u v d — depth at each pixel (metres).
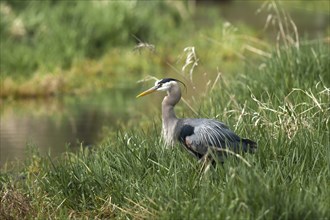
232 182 9.10
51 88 22.89
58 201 10.70
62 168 11.12
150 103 20.73
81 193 10.76
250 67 17.47
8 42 26.91
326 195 9.17
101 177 10.77
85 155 12.08
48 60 26.11
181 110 16.42
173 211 9.21
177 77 23.89
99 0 31.22
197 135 10.60
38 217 10.16
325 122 11.75
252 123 12.04
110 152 11.41
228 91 15.32
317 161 10.38
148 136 12.02
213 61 27.42
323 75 14.69
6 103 21.53
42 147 15.65
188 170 10.31
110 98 21.97
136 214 9.74
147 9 32.72
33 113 19.97
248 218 8.55
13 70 24.75
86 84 24.06
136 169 10.76
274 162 10.08
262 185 8.97
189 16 37.53
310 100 12.90
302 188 9.21
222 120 12.53
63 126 18.05
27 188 11.59
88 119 18.84
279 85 14.73
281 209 8.80
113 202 10.35
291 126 11.50
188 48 13.47
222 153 10.40
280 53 15.99
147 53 27.55
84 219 10.12
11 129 17.81
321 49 15.80
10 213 10.41
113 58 27.31
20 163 14.10
